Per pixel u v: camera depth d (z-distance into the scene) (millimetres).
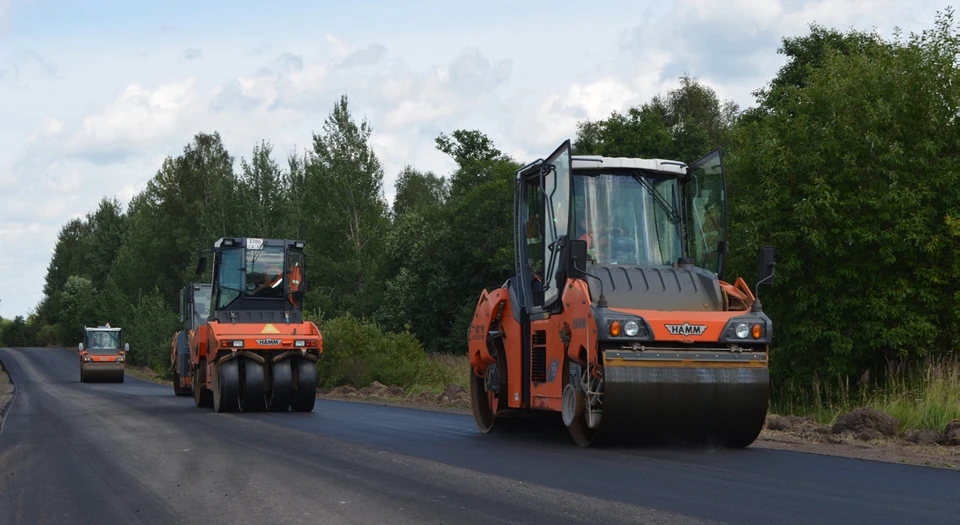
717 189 11445
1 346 132000
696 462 9320
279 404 20609
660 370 10047
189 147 83125
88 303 99125
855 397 17656
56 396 33938
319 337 20875
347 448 11523
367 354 31641
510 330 12766
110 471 10109
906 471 8562
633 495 7336
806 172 19812
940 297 18766
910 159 19203
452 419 16875
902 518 6277
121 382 55375
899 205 18406
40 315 135000
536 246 12258
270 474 9344
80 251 131375
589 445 10836
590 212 11633
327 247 62156
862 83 20125
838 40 40781
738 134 21812
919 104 19578
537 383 11977
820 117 20438
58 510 7703
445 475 8844
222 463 10414
